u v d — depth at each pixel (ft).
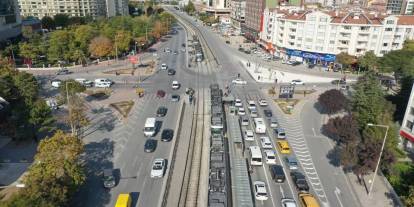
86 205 149.07
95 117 247.70
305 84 358.84
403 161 198.80
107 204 150.61
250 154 197.88
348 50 422.41
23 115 196.85
